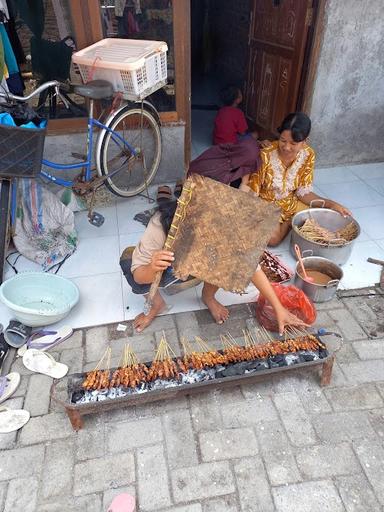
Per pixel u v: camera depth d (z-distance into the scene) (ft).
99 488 5.68
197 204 5.70
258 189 9.57
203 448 6.11
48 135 11.31
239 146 8.66
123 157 12.05
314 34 11.38
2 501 5.57
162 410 6.63
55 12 10.08
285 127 8.25
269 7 13.32
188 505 5.49
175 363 6.55
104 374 6.27
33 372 7.22
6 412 6.54
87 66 9.68
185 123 12.37
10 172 8.40
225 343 7.68
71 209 11.41
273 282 8.71
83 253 10.11
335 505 5.46
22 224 9.81
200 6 22.41
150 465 5.91
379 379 7.04
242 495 5.58
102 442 6.20
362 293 8.86
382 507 5.44
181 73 11.60
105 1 10.23
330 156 13.87
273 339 7.72
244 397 6.79
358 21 11.19
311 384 6.97
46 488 5.69
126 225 11.17
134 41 10.25
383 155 14.26
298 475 5.78
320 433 6.27
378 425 6.37
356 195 12.47
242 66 18.58
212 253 5.70
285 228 10.27
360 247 10.25
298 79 12.59
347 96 12.57
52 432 6.33
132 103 10.49
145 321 7.95
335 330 7.97
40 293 8.58
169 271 6.80
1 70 9.16
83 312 8.44
